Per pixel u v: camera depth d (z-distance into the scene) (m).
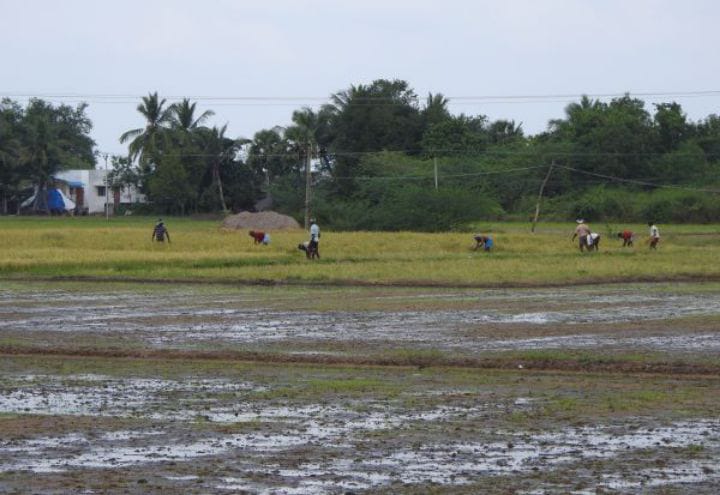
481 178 185.38
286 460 23.42
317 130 199.62
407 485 21.36
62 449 24.45
